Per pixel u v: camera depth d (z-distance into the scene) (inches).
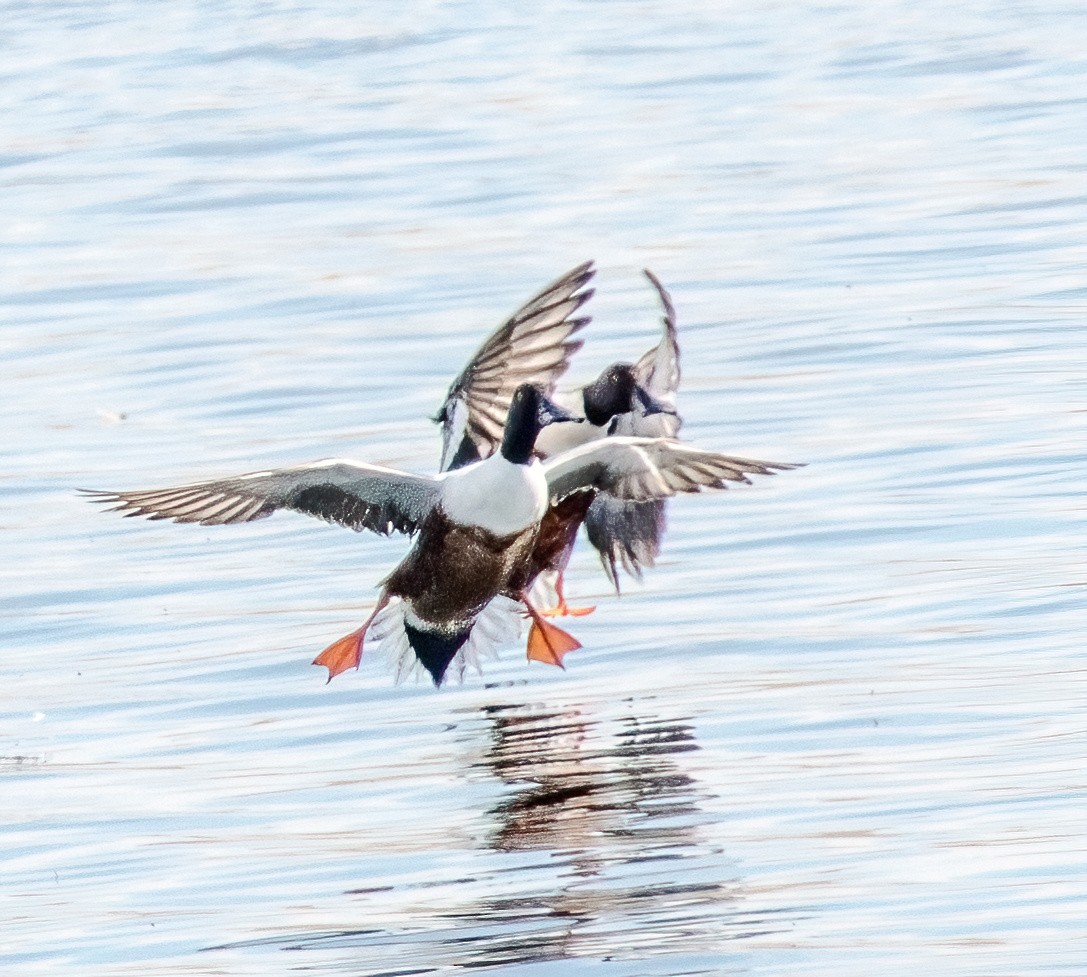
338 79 1531.7
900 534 561.6
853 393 714.8
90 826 414.9
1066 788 387.5
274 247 1045.2
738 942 333.7
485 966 332.5
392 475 448.8
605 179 1148.5
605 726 450.6
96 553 609.0
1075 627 478.0
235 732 465.7
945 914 338.0
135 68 1621.6
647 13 1754.4
